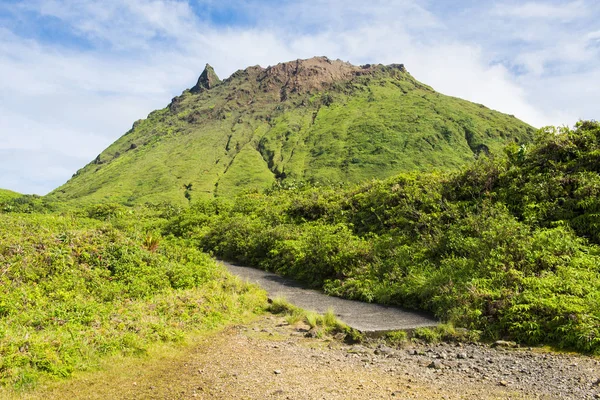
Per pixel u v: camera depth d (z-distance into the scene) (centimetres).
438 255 1531
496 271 1193
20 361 682
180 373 746
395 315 1219
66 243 1519
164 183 13750
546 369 760
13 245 1409
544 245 1252
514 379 720
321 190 3297
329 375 748
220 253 2647
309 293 1611
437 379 730
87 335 842
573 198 1486
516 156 1858
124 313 1039
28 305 1041
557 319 914
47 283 1253
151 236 1820
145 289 1334
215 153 16762
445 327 1020
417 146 13775
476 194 1820
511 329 961
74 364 726
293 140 16312
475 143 14325
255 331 1100
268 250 2330
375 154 13450
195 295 1288
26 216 4050
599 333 835
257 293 1501
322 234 2041
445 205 1827
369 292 1459
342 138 15325
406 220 1880
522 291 1069
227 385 686
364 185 2617
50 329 881
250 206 3453
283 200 3375
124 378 710
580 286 1020
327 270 1770
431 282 1313
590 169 1563
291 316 1256
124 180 14675
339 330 1094
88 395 634
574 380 698
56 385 659
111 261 1498
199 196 12175
